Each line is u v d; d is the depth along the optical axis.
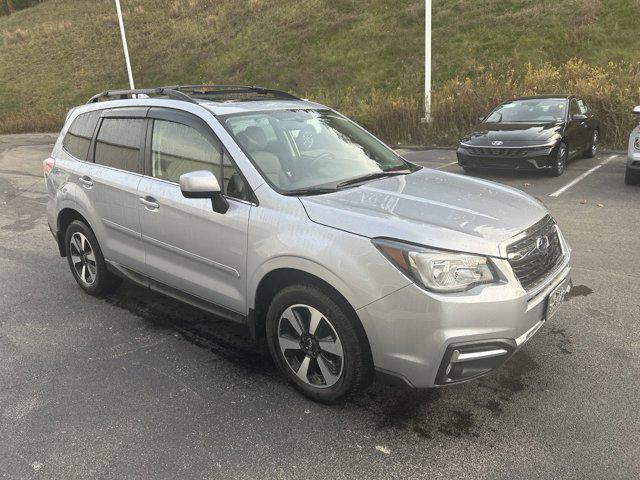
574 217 6.93
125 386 3.29
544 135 9.52
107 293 4.78
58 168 4.72
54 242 6.60
